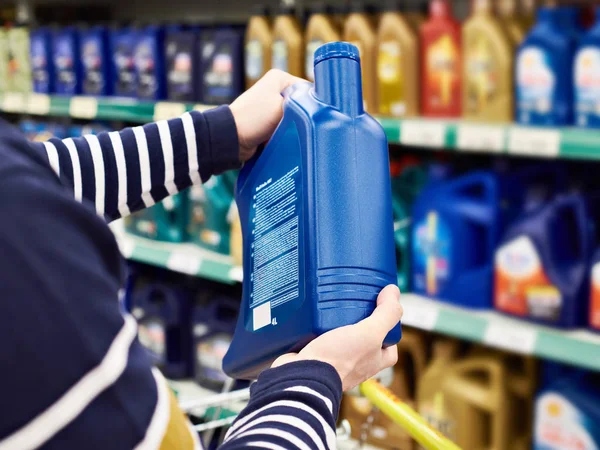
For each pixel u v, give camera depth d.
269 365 0.89
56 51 3.14
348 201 0.79
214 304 2.51
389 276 0.80
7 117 3.90
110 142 0.99
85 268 0.55
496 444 1.90
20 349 0.50
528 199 1.83
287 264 0.82
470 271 1.91
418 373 2.10
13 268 0.51
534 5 2.03
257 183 0.93
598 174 1.97
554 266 1.73
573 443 1.76
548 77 1.74
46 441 0.51
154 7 3.41
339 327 0.75
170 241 2.72
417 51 2.04
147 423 0.56
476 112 1.92
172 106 2.54
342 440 1.20
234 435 0.64
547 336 1.69
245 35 2.46
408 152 2.47
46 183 0.55
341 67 0.83
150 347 2.72
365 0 2.48
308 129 0.81
